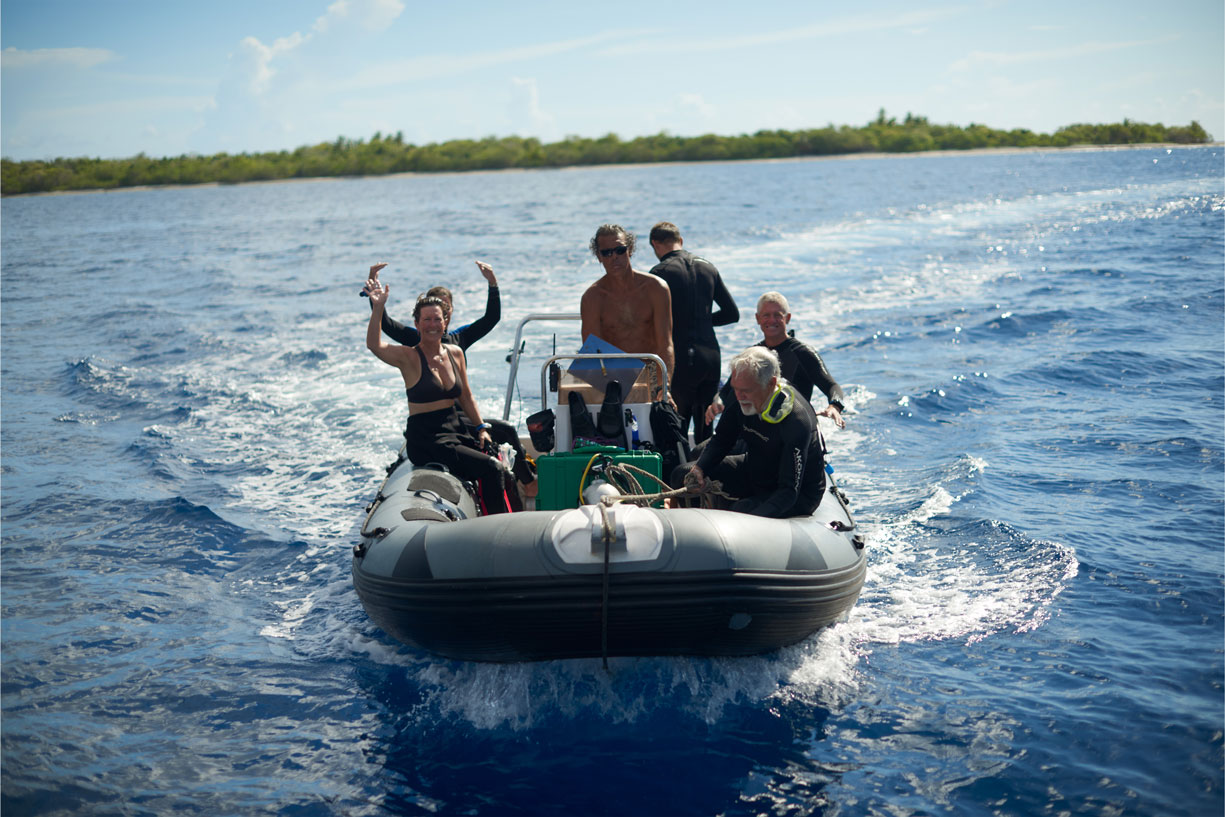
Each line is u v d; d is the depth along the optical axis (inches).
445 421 185.5
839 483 233.0
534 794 117.0
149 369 399.5
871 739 127.4
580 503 164.2
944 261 657.0
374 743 129.7
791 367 188.5
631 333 200.2
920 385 318.3
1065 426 267.9
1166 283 507.8
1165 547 185.0
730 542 137.4
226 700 141.9
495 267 744.3
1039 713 131.5
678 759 124.0
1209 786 113.7
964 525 200.5
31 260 1039.0
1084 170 2347.4
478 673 147.4
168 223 1800.0
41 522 220.2
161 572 193.0
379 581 144.9
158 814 114.4
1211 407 278.8
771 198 1642.5
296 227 1498.5
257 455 273.0
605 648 139.0
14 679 148.5
